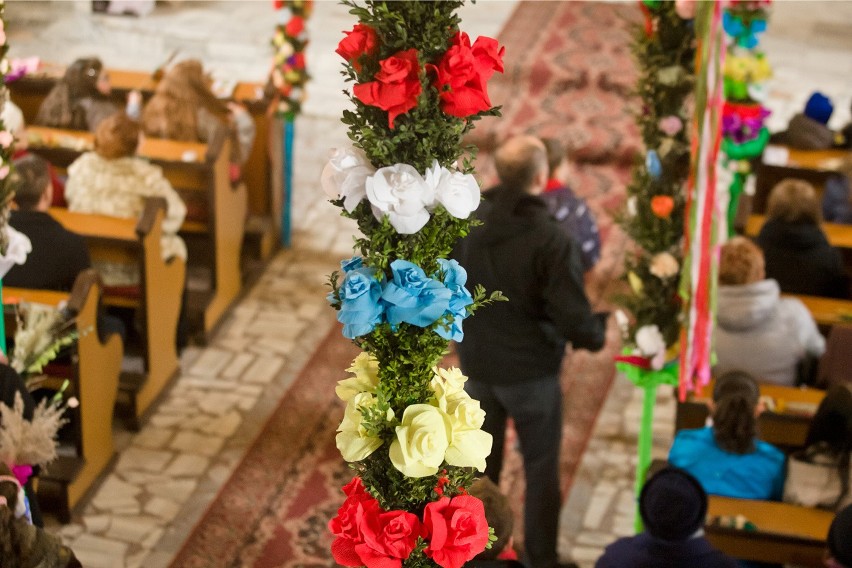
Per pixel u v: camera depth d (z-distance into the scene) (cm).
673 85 449
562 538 544
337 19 1095
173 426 604
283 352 670
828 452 444
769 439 489
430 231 236
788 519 441
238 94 745
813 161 700
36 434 384
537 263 458
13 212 539
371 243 237
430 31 227
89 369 534
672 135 458
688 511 359
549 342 475
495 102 959
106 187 609
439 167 231
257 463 582
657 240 473
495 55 229
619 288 732
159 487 561
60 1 1093
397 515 246
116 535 530
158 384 617
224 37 1059
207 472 573
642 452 526
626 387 653
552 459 493
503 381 477
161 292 604
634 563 365
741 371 457
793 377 527
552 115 940
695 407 489
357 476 260
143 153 671
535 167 466
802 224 587
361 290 232
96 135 609
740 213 673
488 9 1109
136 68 989
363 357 252
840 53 1076
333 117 932
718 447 453
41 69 754
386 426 244
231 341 677
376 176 228
